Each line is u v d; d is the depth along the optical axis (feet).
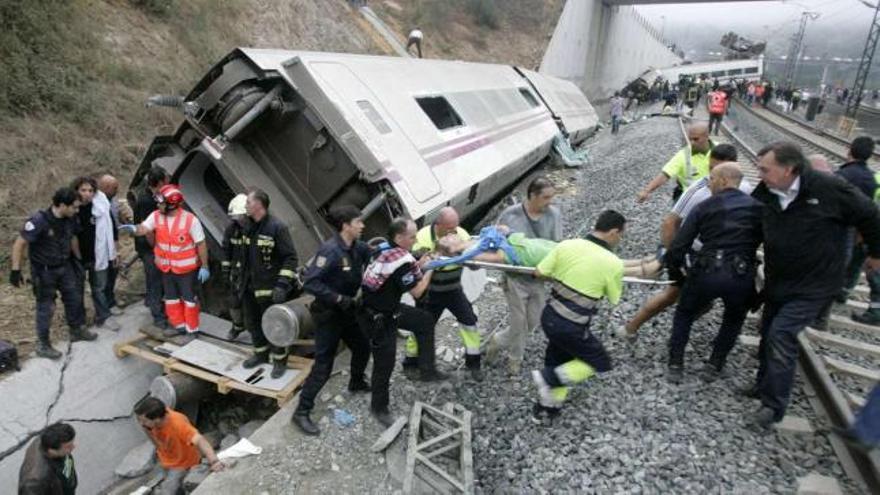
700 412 15.88
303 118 21.94
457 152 29.94
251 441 16.47
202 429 21.83
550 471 14.48
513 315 17.92
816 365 17.03
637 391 16.90
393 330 16.05
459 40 111.75
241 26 55.47
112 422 21.24
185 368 20.02
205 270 21.47
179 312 21.63
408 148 24.76
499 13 129.18
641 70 202.28
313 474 15.23
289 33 62.80
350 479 15.02
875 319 20.13
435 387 18.47
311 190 22.63
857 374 17.43
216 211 24.18
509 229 17.92
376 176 21.13
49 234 19.94
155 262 21.58
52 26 35.91
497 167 34.50
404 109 27.27
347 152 21.21
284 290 18.11
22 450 18.72
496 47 119.44
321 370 16.35
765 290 15.01
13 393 19.25
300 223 22.75
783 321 14.14
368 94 25.23
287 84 21.71
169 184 21.40
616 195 41.11
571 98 74.84
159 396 19.43
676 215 17.89
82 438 20.20
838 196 13.11
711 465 14.08
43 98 32.60
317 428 16.72
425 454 14.98
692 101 95.30
